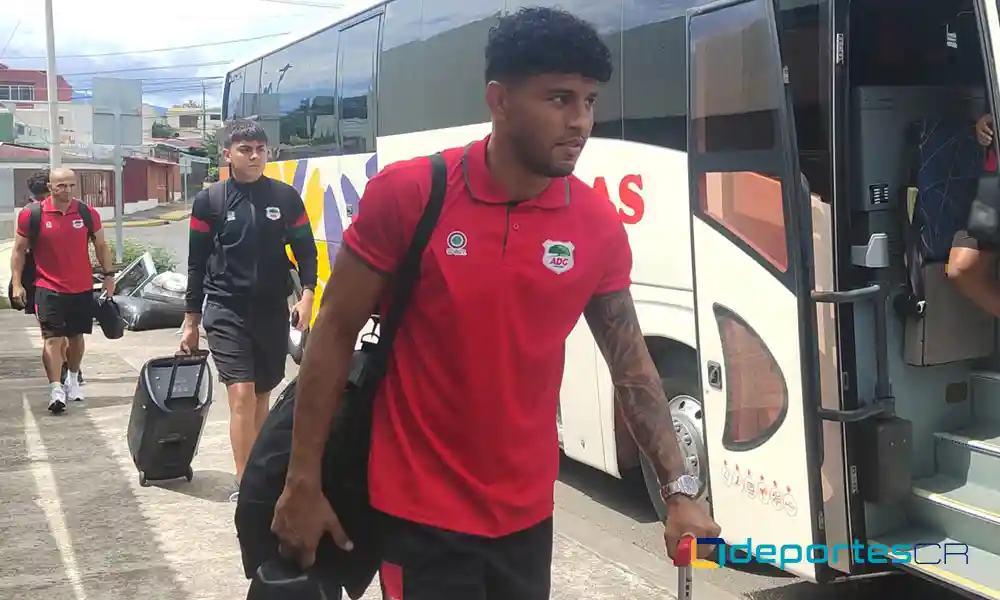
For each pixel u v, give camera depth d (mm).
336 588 2322
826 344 3885
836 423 3902
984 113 4262
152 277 14211
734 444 4211
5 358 10922
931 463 4285
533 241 2088
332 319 2148
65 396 8102
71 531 5141
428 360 2113
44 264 7883
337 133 9539
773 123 3846
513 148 2047
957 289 4148
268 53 11867
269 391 5441
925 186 4129
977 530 3850
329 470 2238
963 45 4422
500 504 2139
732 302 4148
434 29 7336
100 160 53625
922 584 4711
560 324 2160
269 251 5227
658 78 5062
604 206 2242
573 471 6844
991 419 4289
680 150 4934
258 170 5234
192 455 5965
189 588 4398
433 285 2074
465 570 2135
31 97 89500
